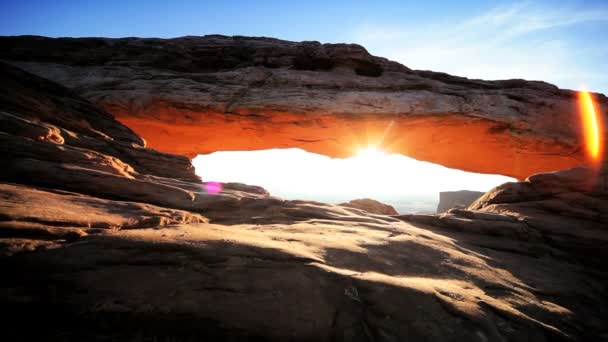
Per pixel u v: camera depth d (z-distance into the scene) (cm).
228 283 333
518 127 1895
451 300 350
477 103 1984
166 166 1182
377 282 360
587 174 860
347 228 663
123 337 267
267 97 1950
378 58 2348
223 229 538
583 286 548
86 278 322
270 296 320
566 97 2116
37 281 312
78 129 1098
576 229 749
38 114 991
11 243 351
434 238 673
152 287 318
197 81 2070
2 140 667
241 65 2314
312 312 306
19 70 1145
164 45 2333
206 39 2594
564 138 1869
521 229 771
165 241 407
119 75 2061
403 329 295
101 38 2355
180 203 745
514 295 431
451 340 288
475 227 804
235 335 279
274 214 794
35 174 632
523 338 314
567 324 378
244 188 1239
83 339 259
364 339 286
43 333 262
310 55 2288
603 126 1909
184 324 283
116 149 1075
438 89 2116
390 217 919
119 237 407
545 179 923
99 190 683
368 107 1933
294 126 2058
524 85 2231
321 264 397
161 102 1912
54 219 431
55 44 2259
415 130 2036
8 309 279
